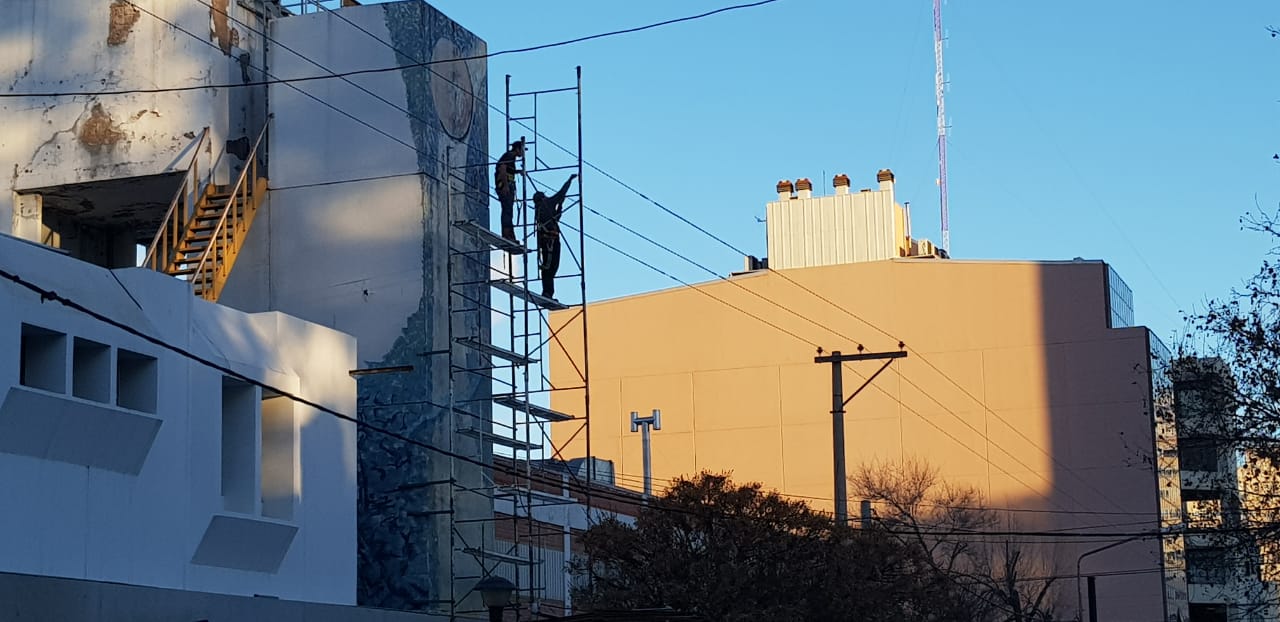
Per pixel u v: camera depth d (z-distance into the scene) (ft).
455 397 116.57
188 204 113.29
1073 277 241.55
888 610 122.83
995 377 242.37
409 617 91.09
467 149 122.72
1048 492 236.22
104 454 78.23
